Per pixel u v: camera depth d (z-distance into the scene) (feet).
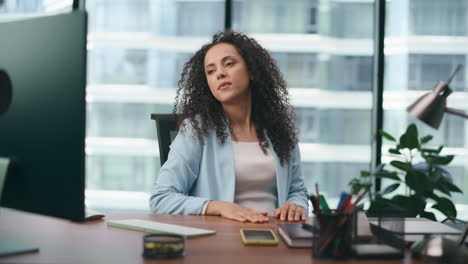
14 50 2.93
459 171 10.97
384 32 11.31
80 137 2.67
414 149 9.19
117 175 12.24
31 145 2.85
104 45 12.10
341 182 12.01
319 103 12.01
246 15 11.71
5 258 2.85
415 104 3.49
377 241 3.22
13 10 11.45
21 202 2.91
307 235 3.30
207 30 11.85
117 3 12.03
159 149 6.07
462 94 11.23
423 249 3.04
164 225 3.85
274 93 6.11
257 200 5.57
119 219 4.25
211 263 2.84
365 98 11.85
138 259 2.90
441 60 11.36
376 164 11.34
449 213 8.84
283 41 11.97
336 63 11.94
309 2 11.92
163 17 12.01
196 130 5.57
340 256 2.95
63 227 3.81
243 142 5.76
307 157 12.07
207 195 5.44
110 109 12.20
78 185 2.68
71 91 2.69
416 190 8.73
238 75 5.70
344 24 11.86
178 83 6.33
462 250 2.98
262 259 2.95
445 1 11.34
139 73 12.15
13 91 2.93
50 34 2.77
